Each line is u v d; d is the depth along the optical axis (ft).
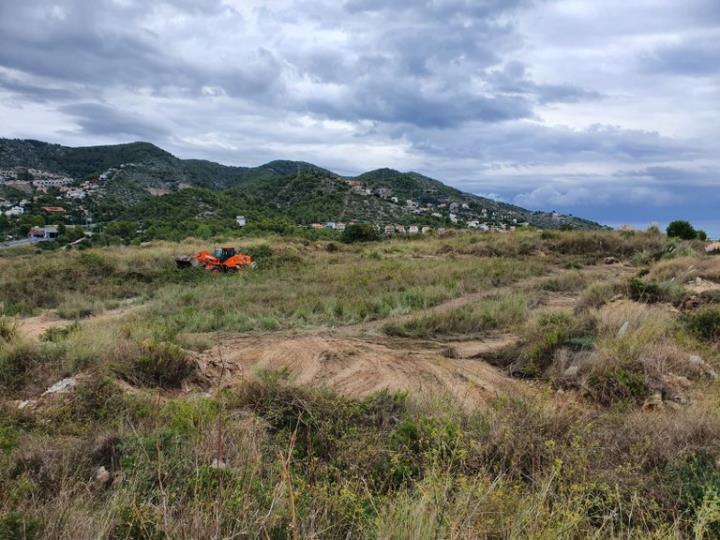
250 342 30.01
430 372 23.98
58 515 8.97
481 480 10.37
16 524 8.70
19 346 23.00
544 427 13.74
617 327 25.54
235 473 10.69
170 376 21.93
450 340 30.81
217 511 8.41
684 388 19.01
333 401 16.60
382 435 14.38
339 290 47.98
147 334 28.55
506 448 12.32
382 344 29.63
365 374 23.86
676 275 44.04
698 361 21.06
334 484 11.35
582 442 12.80
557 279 51.83
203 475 10.32
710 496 9.95
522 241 86.17
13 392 20.07
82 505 9.75
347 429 14.58
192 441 12.82
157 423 15.46
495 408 16.35
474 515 8.82
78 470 11.39
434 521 8.48
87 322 36.88
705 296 33.27
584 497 10.08
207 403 16.93
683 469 11.37
